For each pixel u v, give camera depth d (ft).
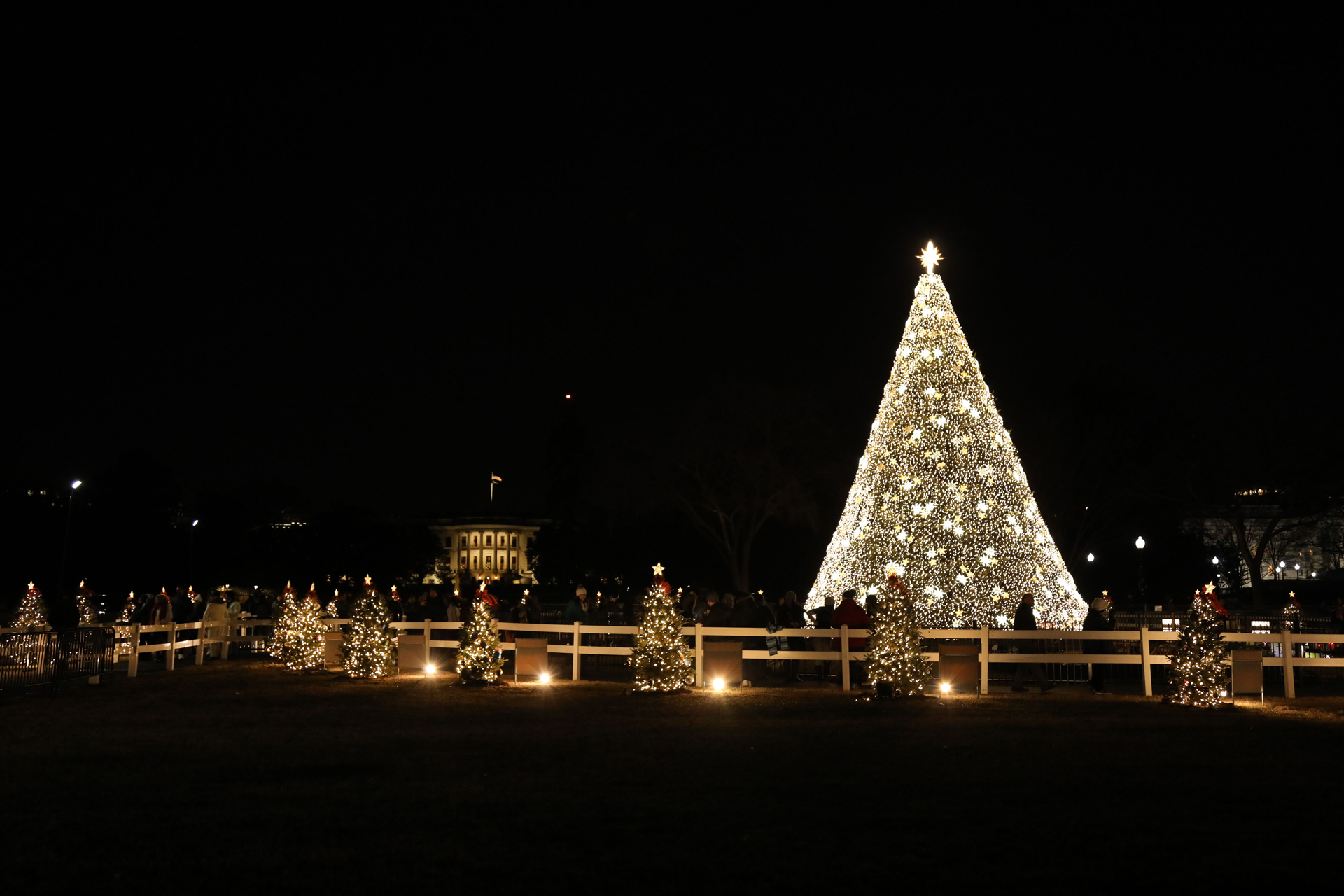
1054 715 57.11
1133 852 28.99
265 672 86.17
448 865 27.84
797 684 75.20
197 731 51.39
